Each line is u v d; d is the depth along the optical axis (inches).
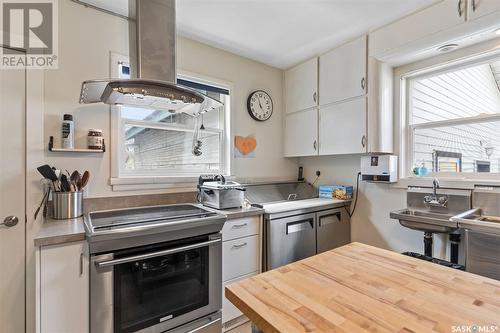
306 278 34.7
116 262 54.4
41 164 66.7
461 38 71.5
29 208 64.6
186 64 94.7
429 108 93.0
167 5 70.4
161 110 84.5
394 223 95.2
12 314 62.5
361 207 106.1
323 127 105.9
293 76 120.0
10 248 62.5
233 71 107.8
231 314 75.0
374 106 89.2
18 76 64.6
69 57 72.4
